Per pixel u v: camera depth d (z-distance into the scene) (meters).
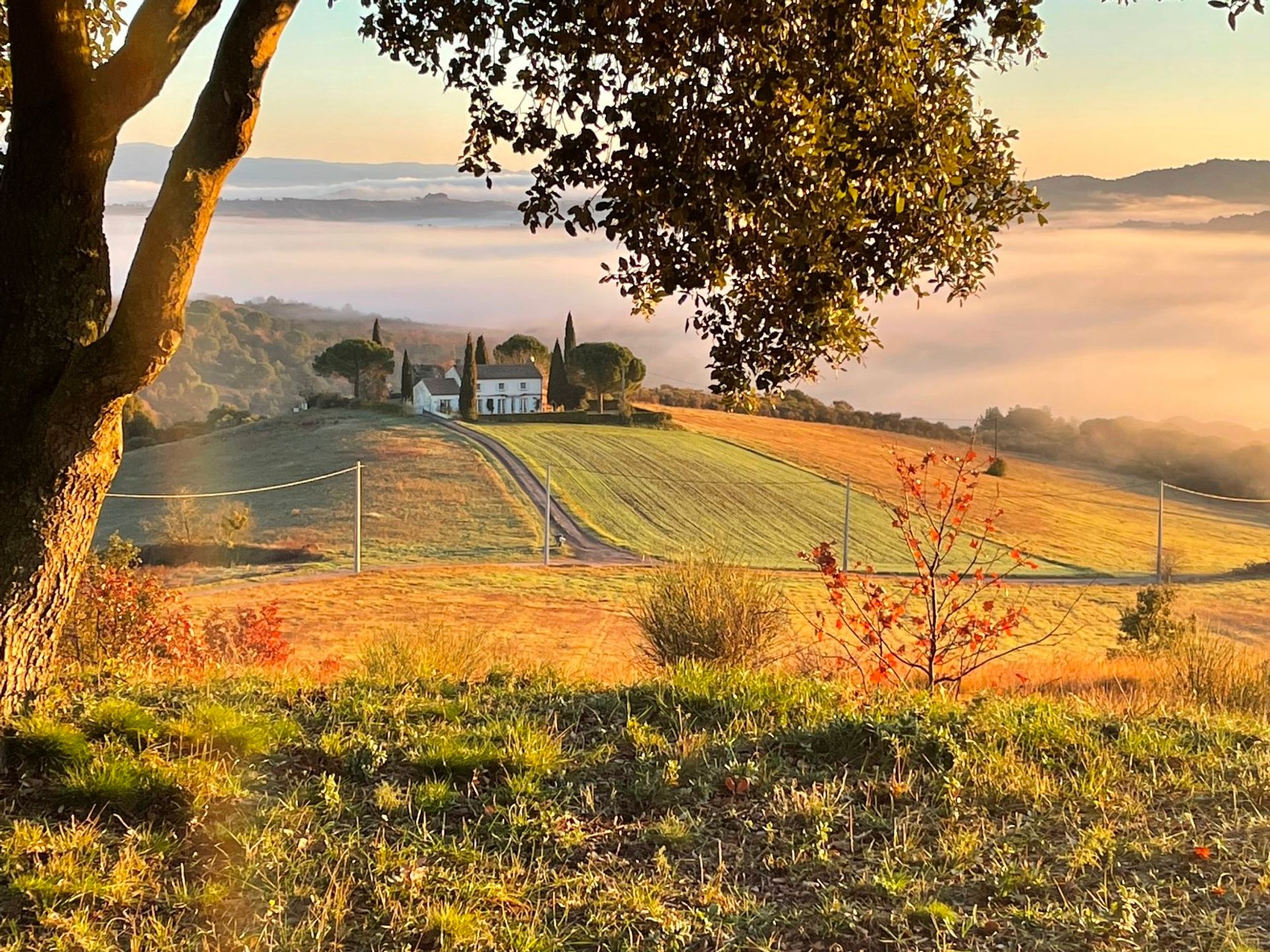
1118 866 4.55
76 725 5.52
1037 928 4.00
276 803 5.02
